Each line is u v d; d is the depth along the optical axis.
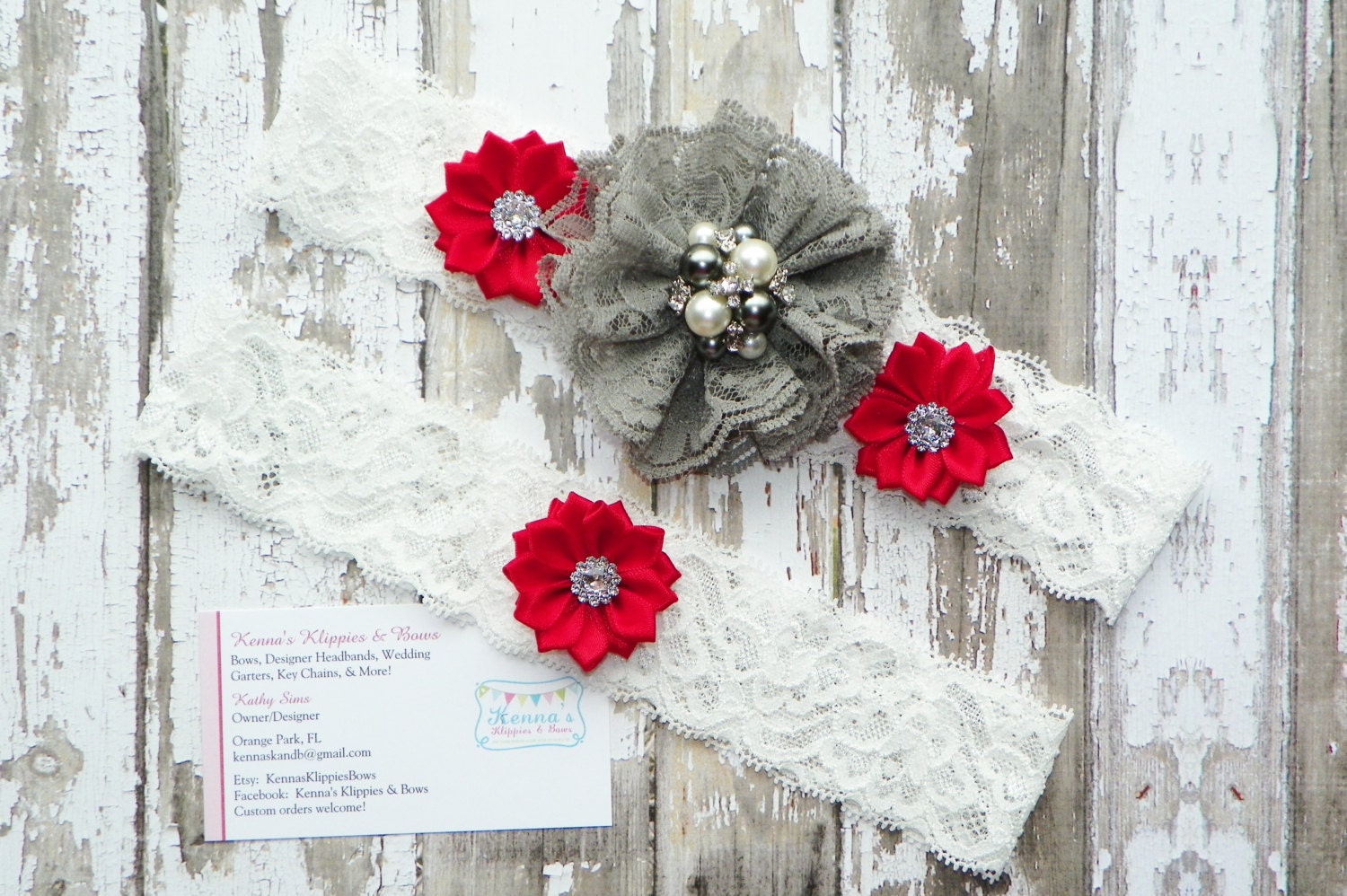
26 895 0.45
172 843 0.45
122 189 0.45
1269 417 0.46
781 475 0.45
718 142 0.43
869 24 0.45
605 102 0.45
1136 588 0.45
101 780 0.45
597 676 0.45
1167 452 0.45
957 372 0.44
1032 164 0.45
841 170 0.44
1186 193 0.46
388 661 0.45
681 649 0.45
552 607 0.44
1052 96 0.46
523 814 0.45
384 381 0.45
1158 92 0.46
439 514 0.45
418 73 0.45
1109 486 0.45
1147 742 0.45
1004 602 0.45
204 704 0.45
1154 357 0.46
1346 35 0.46
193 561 0.45
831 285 0.44
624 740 0.45
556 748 0.45
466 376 0.45
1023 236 0.45
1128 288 0.46
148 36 0.45
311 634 0.45
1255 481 0.46
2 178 0.45
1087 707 0.45
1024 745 0.45
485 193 0.44
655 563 0.44
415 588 0.45
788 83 0.45
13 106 0.45
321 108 0.45
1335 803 0.45
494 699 0.45
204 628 0.45
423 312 0.45
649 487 0.45
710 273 0.42
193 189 0.45
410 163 0.45
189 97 0.45
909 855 0.45
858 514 0.45
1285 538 0.46
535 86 0.45
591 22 0.45
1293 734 0.45
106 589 0.45
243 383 0.44
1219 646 0.46
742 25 0.45
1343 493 0.46
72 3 0.45
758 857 0.45
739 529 0.45
